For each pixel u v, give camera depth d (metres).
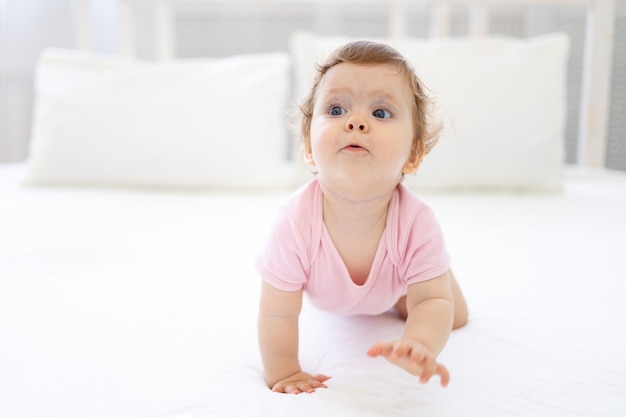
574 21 2.18
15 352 0.71
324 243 0.70
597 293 0.91
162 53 2.16
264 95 1.76
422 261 0.69
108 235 1.24
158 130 1.71
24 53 2.24
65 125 1.72
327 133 0.64
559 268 1.03
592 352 0.71
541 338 0.75
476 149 1.66
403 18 2.02
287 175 1.84
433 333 0.62
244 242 1.20
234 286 0.95
